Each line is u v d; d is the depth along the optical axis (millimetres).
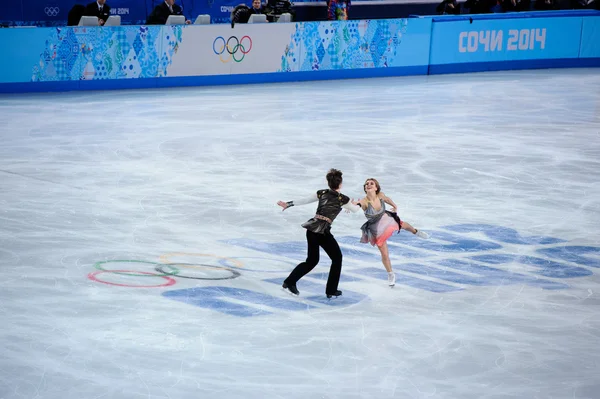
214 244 38719
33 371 25203
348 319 30625
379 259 37719
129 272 34469
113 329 28688
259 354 27219
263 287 33562
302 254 37844
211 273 34875
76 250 37000
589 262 38125
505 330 30219
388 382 25578
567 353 28391
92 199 45469
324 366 26531
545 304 33000
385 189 49406
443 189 49938
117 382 24719
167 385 24703
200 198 46344
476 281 35250
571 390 25578
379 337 29078
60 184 48344
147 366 25906
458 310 31953
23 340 27422
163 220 42125
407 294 33469
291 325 29812
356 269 36281
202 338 28281
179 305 31172
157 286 33062
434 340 29016
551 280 35719
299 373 25938
